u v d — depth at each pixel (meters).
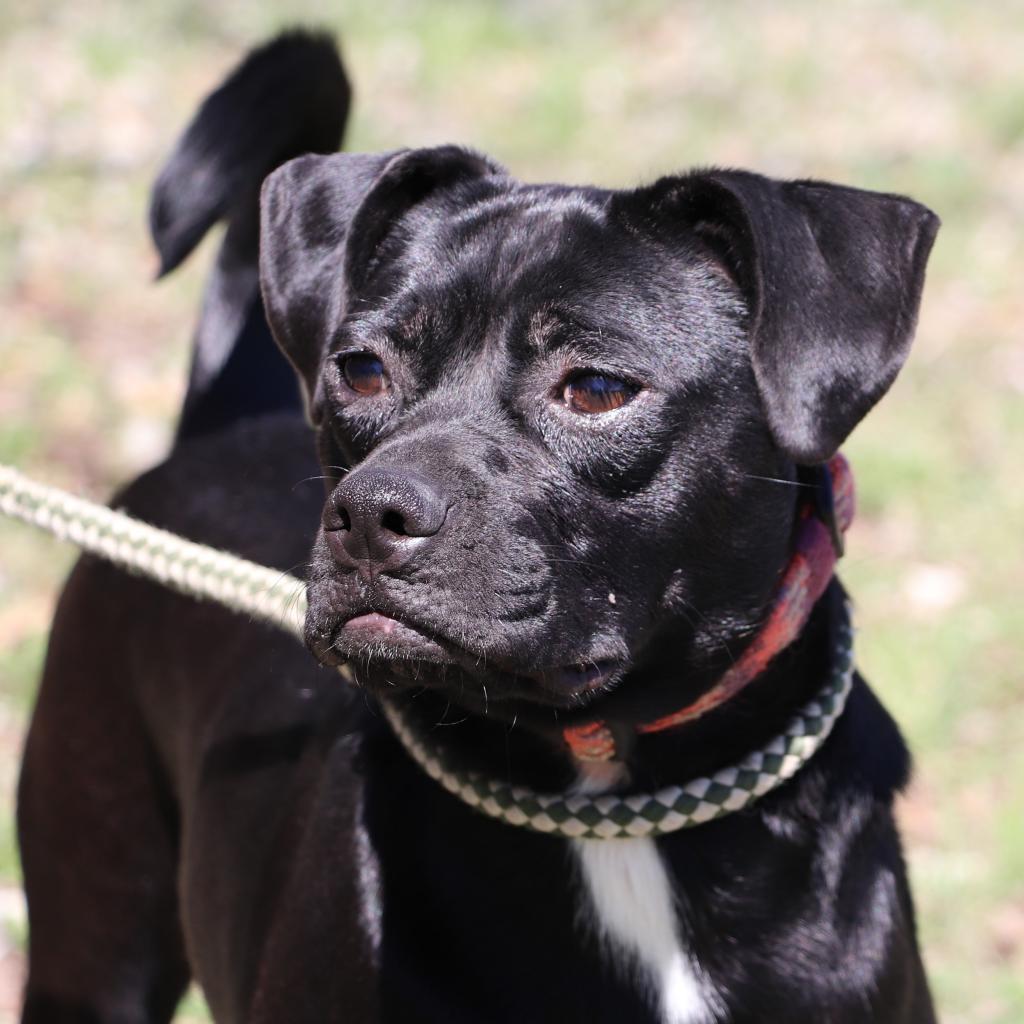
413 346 3.23
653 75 14.31
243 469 4.54
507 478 3.04
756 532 3.23
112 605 4.48
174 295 10.09
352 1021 3.27
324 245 3.54
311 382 3.52
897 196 3.20
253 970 3.70
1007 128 12.67
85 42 14.14
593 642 3.10
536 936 3.25
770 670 3.29
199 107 4.51
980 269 10.57
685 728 3.28
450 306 3.22
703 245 3.27
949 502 7.98
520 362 3.15
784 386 3.06
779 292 3.08
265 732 3.94
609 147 12.78
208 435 4.78
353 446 3.30
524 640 2.96
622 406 3.12
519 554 2.98
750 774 3.25
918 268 3.15
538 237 3.24
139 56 14.07
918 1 15.98
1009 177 11.98
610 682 3.15
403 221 3.53
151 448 8.37
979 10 15.74
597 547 3.11
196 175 4.45
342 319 3.40
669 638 3.22
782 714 3.29
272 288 3.56
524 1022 3.23
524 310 3.16
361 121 13.01
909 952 3.42
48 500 3.82
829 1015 3.27
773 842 3.30
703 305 3.22
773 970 3.28
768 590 3.27
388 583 2.87
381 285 3.36
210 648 4.20
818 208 3.18
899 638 6.90
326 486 3.47
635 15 15.92
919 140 12.60
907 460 8.19
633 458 3.10
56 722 4.55
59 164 11.73
